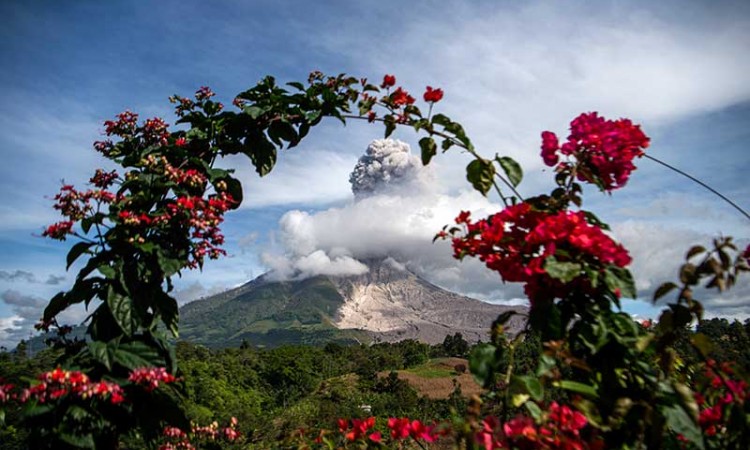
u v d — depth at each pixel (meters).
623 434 2.02
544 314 2.12
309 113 3.47
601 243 2.04
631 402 1.97
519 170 2.66
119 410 2.65
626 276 2.10
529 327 2.21
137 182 3.18
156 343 2.83
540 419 1.93
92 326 2.80
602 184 2.46
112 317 2.83
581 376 2.25
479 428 2.01
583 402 1.96
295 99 3.55
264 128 3.64
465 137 2.84
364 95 3.35
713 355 2.22
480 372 2.08
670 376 2.30
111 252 2.92
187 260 2.94
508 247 2.24
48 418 2.52
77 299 2.87
